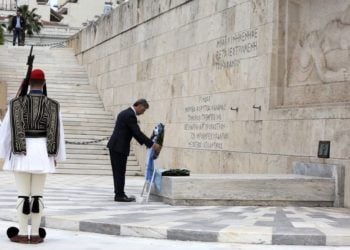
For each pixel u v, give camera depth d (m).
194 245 8.70
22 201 8.61
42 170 8.39
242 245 8.74
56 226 9.96
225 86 17.73
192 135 19.59
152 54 23.44
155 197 13.15
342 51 13.71
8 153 8.52
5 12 68.56
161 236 9.12
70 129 26.50
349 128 12.63
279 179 12.41
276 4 15.48
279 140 14.97
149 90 23.59
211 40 18.67
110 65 28.78
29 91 8.77
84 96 30.17
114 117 27.77
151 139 12.99
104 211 11.02
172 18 21.59
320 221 10.21
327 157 13.14
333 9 14.05
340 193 12.64
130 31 26.11
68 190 15.37
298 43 15.18
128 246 8.52
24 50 35.19
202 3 19.33
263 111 15.73
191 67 19.95
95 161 23.75
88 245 8.53
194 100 19.62
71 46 36.59
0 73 31.12
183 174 12.70
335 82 13.85
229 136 17.33
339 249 8.61
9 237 8.72
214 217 10.41
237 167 16.78
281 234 8.83
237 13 17.27
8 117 8.47
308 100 14.66
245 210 11.51
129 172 23.75
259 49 16.11
